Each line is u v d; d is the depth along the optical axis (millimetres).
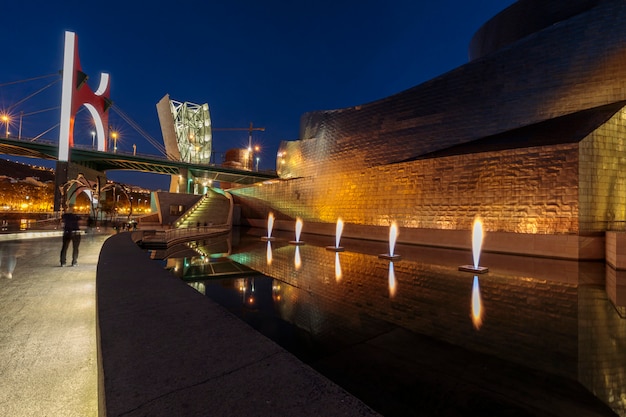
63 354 3381
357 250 17969
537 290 8773
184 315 3377
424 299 7797
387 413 3113
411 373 3994
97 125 87062
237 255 15641
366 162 25656
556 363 4340
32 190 123625
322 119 30500
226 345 2592
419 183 21281
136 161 76062
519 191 16688
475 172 18469
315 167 30609
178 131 100812
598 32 16516
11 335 3854
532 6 22094
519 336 5391
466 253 16844
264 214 38062
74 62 69562
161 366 2205
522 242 16188
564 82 17250
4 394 2633
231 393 1875
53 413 2406
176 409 1703
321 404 1776
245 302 7465
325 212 29078
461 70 21109
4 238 15164
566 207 15141
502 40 24266
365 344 4969
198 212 37375
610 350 4820
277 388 1942
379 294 8273
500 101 19297
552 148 15742
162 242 18219
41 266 8391
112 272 5891
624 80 15719
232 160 100125
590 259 14469
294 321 6117
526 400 3383
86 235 18766
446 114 21453
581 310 6969
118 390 1884
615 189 15336
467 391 3568
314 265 12797
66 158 66688
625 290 8828
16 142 66375
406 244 21328
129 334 2807
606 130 15289
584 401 3375
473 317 6445
